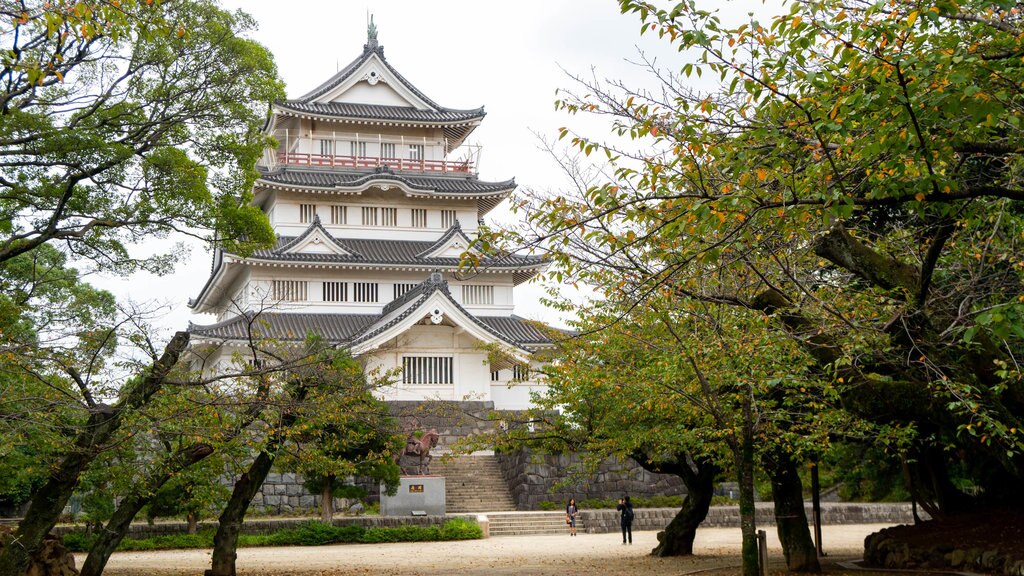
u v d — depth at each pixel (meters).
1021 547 20.25
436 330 53.03
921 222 15.48
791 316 13.99
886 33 9.47
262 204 63.97
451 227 60.66
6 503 41.56
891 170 10.09
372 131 63.88
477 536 39.56
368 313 57.88
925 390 13.01
